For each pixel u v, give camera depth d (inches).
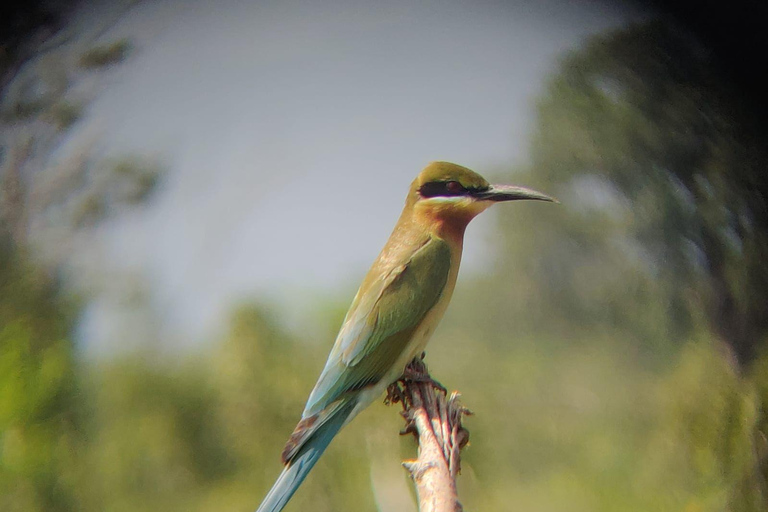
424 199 214.1
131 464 368.2
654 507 365.7
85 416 387.5
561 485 374.6
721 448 375.2
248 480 358.0
